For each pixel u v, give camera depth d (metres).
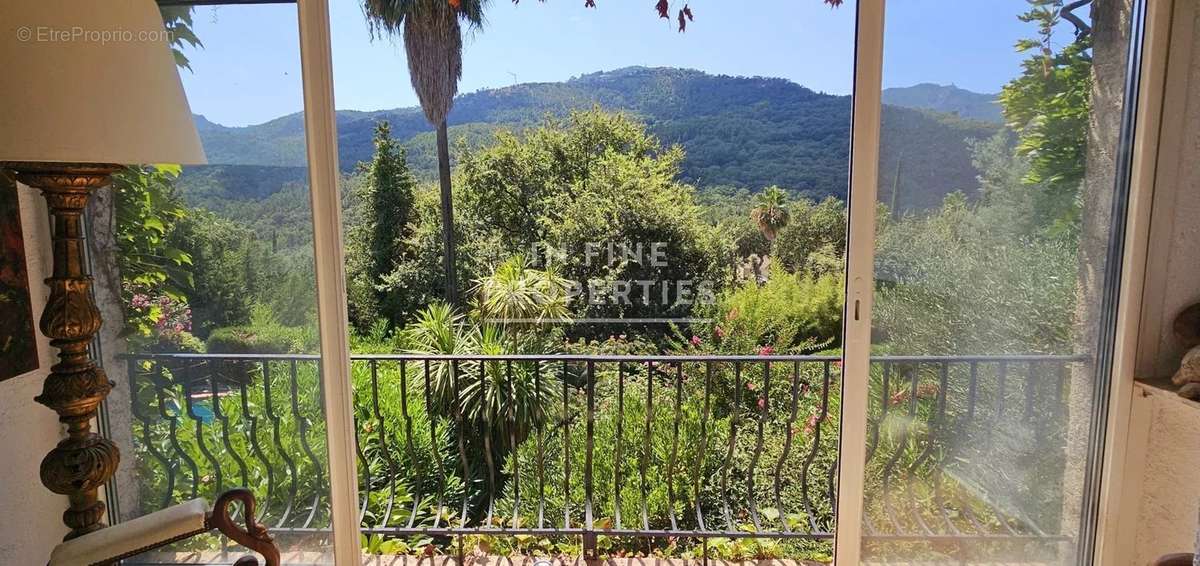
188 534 1.01
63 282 1.02
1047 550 1.60
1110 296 1.49
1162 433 1.48
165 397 1.66
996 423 1.58
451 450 3.37
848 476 1.61
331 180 1.58
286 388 1.66
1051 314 1.53
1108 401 1.52
